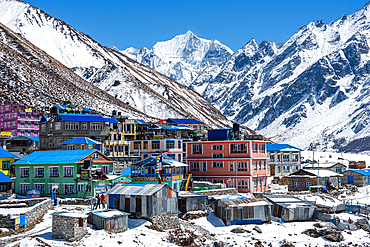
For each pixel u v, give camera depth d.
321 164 134.25
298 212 76.06
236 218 70.62
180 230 63.09
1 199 72.69
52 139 118.75
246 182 92.00
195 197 72.00
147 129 123.38
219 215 72.00
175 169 80.88
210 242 62.25
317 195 89.06
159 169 76.94
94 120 120.62
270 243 64.56
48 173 76.75
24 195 77.88
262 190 96.31
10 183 79.12
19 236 52.50
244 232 67.44
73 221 52.59
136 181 78.56
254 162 93.75
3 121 154.75
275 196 83.12
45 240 51.88
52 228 53.50
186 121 172.88
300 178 104.56
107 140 121.81
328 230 70.19
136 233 58.91
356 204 91.06
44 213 63.59
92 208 65.62
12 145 128.00
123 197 65.69
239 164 93.12
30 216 58.19
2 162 88.88
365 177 118.94
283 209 76.12
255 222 72.12
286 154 136.50
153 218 63.12
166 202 65.56
